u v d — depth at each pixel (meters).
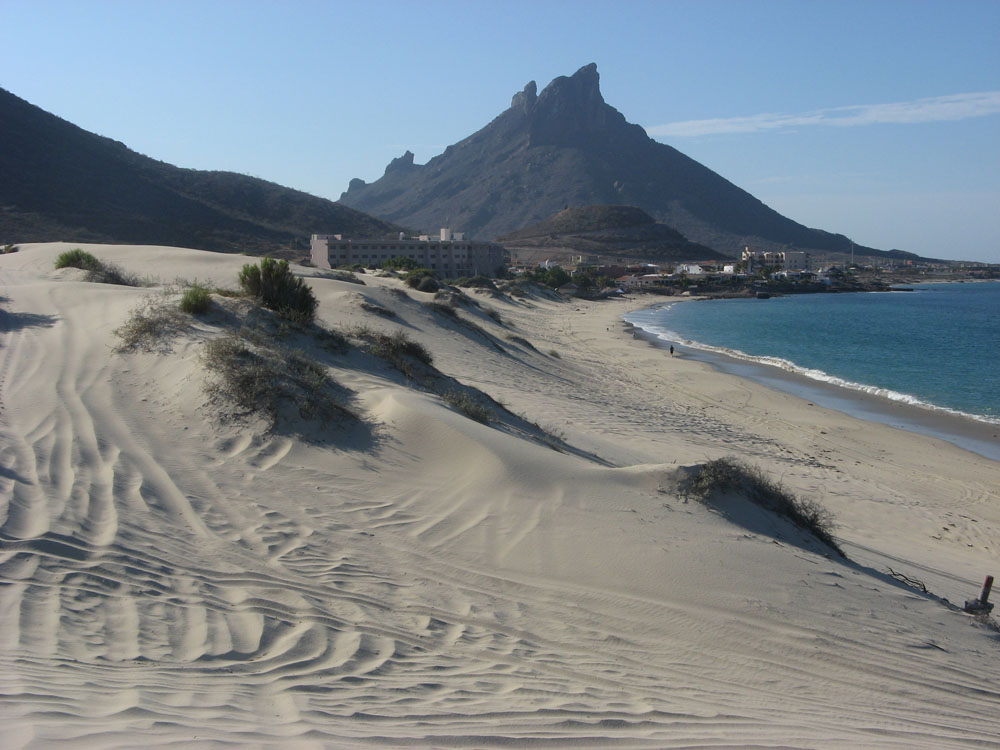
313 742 4.13
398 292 30.75
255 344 13.05
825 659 6.80
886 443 24.34
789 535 9.84
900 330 71.50
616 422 20.92
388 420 11.06
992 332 69.19
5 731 3.59
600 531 8.52
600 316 82.19
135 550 6.73
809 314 96.25
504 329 41.88
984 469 21.59
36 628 5.08
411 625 6.36
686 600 7.41
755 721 5.46
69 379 12.00
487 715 4.95
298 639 5.71
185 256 38.09
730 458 11.16
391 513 8.77
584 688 5.64
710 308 109.81
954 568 12.65
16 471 8.11
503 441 10.55
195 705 4.41
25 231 88.19
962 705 6.46
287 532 7.89
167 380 11.92
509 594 7.27
